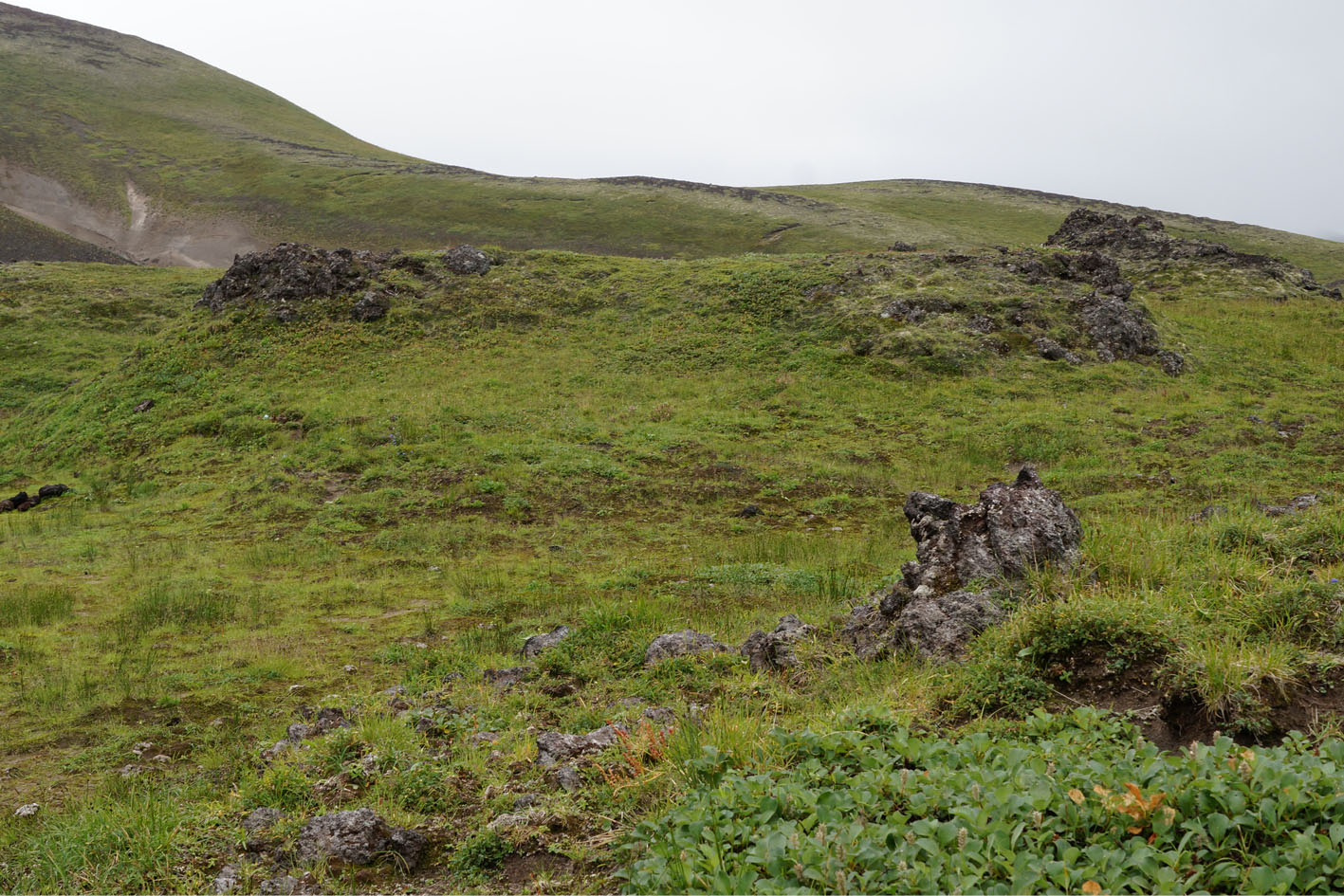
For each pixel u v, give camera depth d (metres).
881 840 3.92
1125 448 21.66
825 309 31.81
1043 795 4.04
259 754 7.60
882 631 8.36
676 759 5.77
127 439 25.31
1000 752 4.78
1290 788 3.75
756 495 19.86
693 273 36.62
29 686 9.86
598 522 18.22
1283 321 35.28
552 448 22.41
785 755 5.43
